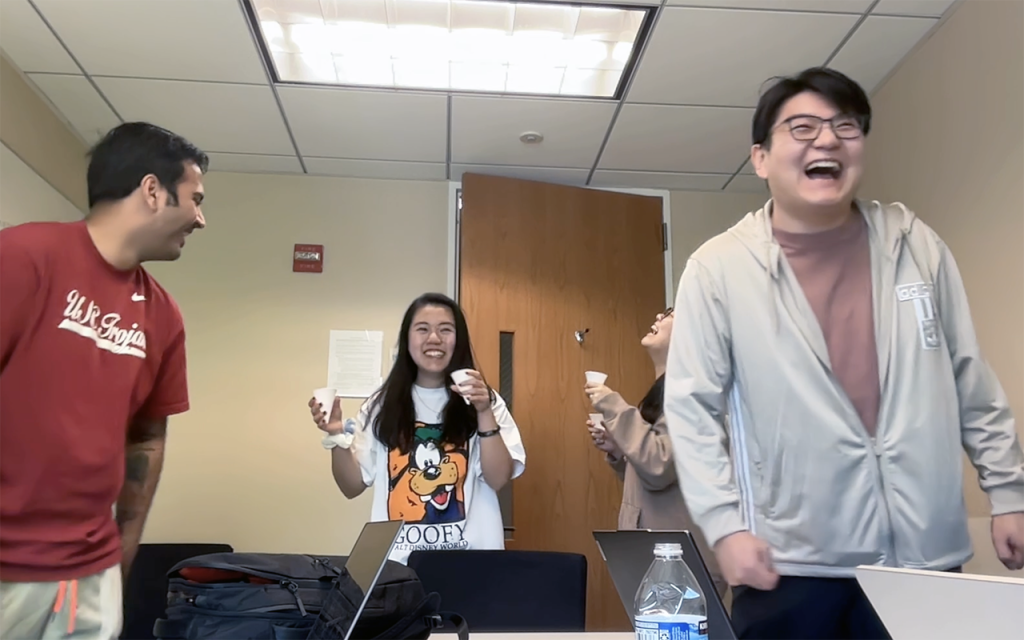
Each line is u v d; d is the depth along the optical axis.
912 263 1.29
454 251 3.25
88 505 1.37
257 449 2.98
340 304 3.15
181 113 2.76
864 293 1.29
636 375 3.14
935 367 1.22
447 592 1.62
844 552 1.18
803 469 1.21
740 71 2.50
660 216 3.37
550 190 3.20
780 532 1.22
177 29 2.28
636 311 3.21
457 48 2.47
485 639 1.27
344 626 0.94
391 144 3.00
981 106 2.07
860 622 1.16
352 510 2.96
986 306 2.06
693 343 1.32
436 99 2.68
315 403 2.03
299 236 3.20
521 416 2.95
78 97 2.64
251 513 2.92
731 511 1.17
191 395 3.00
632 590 1.17
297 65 2.54
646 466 1.96
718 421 1.29
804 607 1.19
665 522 2.00
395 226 3.25
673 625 0.99
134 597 2.37
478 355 2.94
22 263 1.27
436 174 3.26
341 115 2.79
